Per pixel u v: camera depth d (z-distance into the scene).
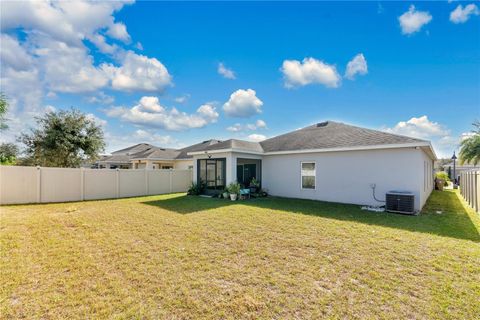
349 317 2.95
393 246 5.46
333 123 15.99
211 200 13.16
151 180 16.89
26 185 12.38
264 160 15.61
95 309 3.09
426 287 3.66
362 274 4.10
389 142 10.72
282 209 10.17
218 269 4.30
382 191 10.94
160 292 3.51
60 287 3.63
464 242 5.75
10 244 5.60
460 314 3.00
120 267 4.36
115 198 14.63
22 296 3.38
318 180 13.08
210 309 3.11
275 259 4.75
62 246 5.49
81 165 19.12
